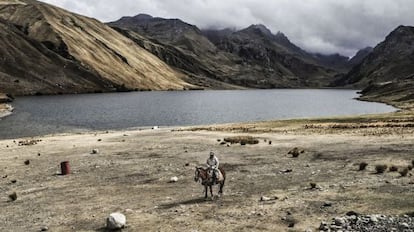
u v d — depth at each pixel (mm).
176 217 19359
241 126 69250
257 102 189375
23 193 27016
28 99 191125
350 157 33469
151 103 169750
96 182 29203
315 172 28344
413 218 16344
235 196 22875
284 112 129125
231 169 31625
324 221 17016
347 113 122625
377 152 34750
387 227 15578
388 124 57812
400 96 180500
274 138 50062
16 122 93125
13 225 20000
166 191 25297
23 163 38906
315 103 181250
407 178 23844
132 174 31375
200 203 21719
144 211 20797
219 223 18031
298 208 19391
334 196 21094
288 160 34156
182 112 126125
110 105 155125
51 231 18609
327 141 44344
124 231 17859
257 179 27344
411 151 33781
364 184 23219
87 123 93062
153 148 45344
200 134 58094
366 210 18156
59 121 96312
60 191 26984
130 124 91875
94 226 18906
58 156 42344
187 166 33594
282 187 24422
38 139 59156
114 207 22094
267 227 17047
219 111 132125
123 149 45562
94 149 44969
